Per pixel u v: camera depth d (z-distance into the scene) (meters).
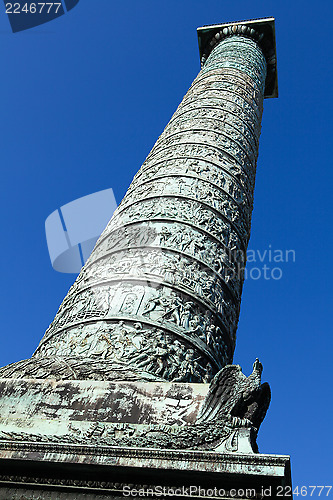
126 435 4.40
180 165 9.06
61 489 4.14
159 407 4.64
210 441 4.26
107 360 5.54
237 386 4.68
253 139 11.23
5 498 4.11
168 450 4.11
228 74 13.11
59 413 4.70
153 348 5.82
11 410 4.78
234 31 16.55
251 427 4.37
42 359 5.55
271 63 16.62
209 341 6.49
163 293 6.57
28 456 4.19
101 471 4.12
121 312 6.23
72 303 6.87
